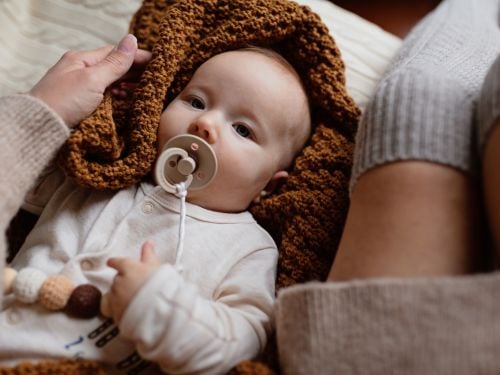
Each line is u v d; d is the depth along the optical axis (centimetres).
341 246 70
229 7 98
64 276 75
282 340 66
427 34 97
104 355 72
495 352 54
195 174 85
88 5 112
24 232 96
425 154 64
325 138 97
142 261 71
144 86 90
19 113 74
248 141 90
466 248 62
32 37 108
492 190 58
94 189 89
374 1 140
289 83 94
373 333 58
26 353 70
